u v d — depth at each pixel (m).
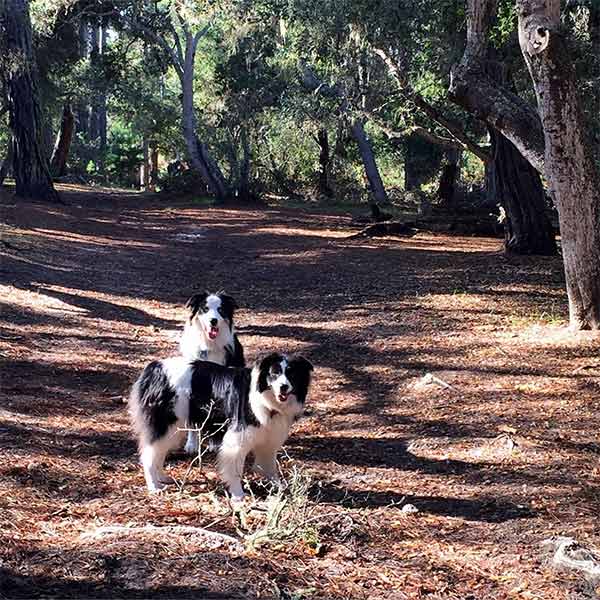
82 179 53.38
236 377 6.38
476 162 52.28
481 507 6.43
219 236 26.81
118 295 15.95
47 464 6.88
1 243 19.69
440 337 12.41
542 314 13.62
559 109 10.90
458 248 23.14
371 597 4.84
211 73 48.72
